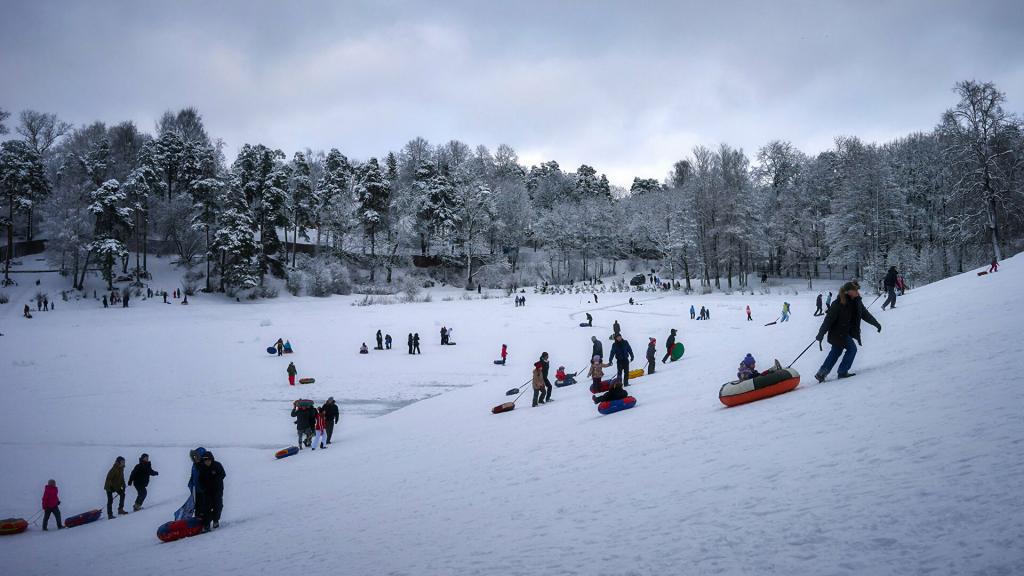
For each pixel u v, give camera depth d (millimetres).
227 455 19141
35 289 64500
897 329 14648
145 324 48500
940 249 60312
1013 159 44062
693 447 7453
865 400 7289
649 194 117500
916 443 5082
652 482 6289
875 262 59281
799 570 3338
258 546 7547
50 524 14102
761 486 5125
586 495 6449
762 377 9836
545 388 18031
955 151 47688
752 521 4332
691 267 85375
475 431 14922
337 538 6957
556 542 4938
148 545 9945
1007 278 20328
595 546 4586
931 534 3361
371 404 26000
